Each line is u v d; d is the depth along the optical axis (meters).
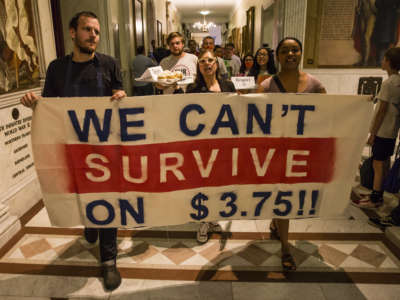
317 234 2.88
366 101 1.88
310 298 2.12
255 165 1.94
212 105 1.82
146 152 1.84
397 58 2.89
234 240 2.79
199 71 2.38
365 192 3.76
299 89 2.31
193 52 8.12
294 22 5.27
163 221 1.99
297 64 2.24
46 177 1.84
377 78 5.23
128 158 1.85
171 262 2.48
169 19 18.12
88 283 2.27
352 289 2.20
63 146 1.81
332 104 1.87
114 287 2.19
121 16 7.78
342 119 1.90
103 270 2.25
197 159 1.89
